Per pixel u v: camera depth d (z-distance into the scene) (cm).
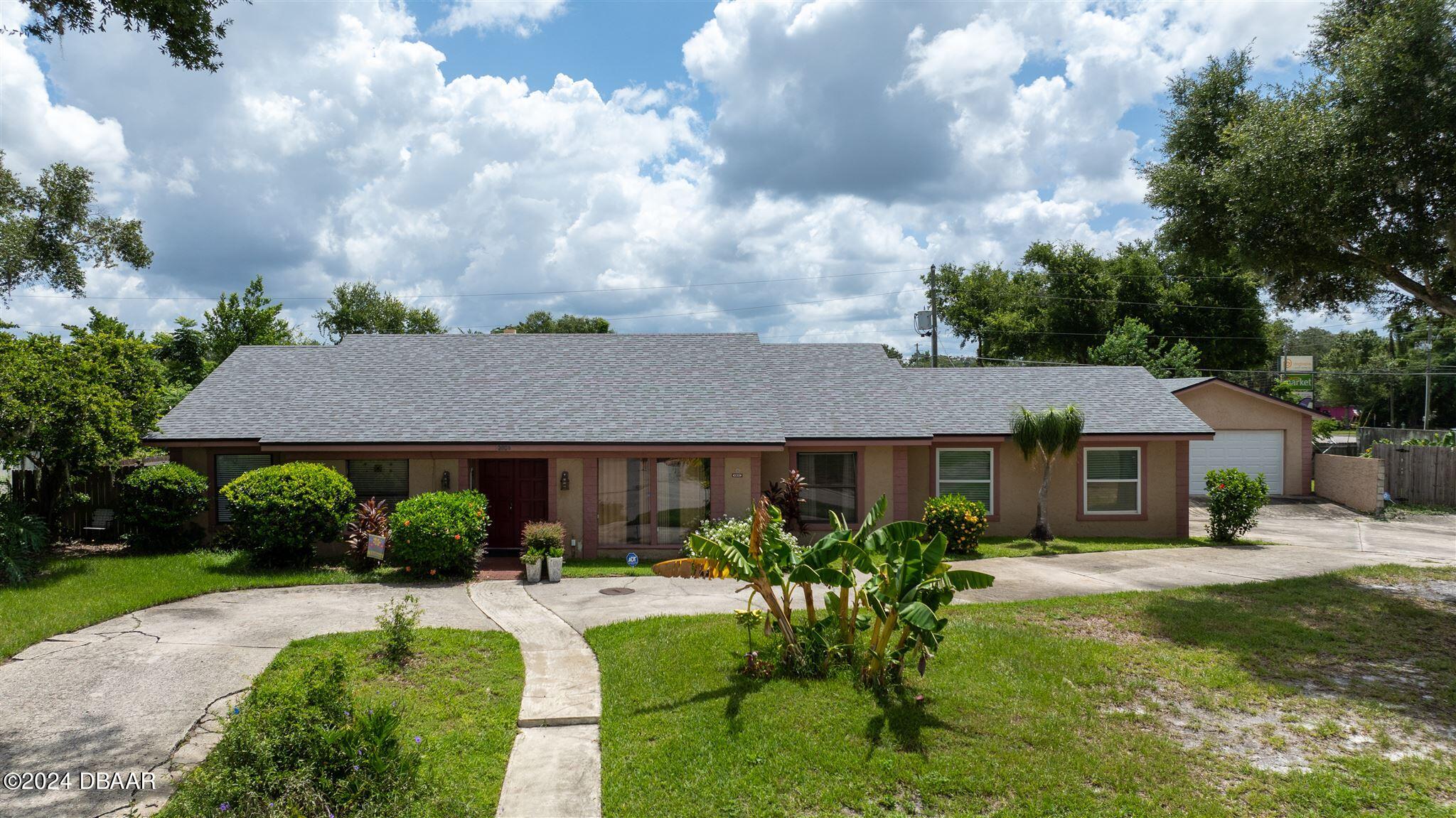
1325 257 1238
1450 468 2386
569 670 841
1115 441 1844
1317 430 3969
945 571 718
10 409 1260
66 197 2228
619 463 1644
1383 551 1627
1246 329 4194
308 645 888
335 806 467
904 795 551
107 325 1748
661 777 582
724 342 2111
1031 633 942
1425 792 562
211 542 1571
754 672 779
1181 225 1368
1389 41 1005
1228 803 545
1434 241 1110
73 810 538
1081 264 4403
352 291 4591
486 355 1989
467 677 813
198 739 653
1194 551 1641
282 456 1634
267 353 1992
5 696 741
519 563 1535
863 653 796
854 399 1839
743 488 1645
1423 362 5634
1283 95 1212
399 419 1669
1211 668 820
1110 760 602
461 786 570
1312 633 939
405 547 1334
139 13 861
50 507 1537
